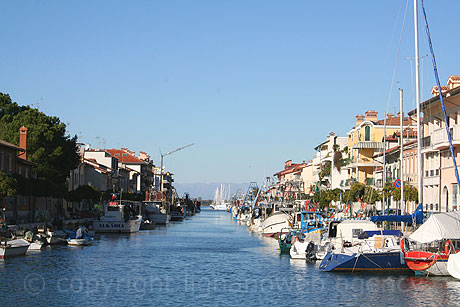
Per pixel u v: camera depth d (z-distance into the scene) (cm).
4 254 5022
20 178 7075
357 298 3525
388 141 8725
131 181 17175
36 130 8238
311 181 14050
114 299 3509
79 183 11275
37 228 6494
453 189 5600
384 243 4534
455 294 3578
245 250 6606
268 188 16475
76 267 4744
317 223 6781
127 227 9188
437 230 3894
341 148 11944
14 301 3375
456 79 5969
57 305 3306
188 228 12019
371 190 7344
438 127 6203
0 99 8688
